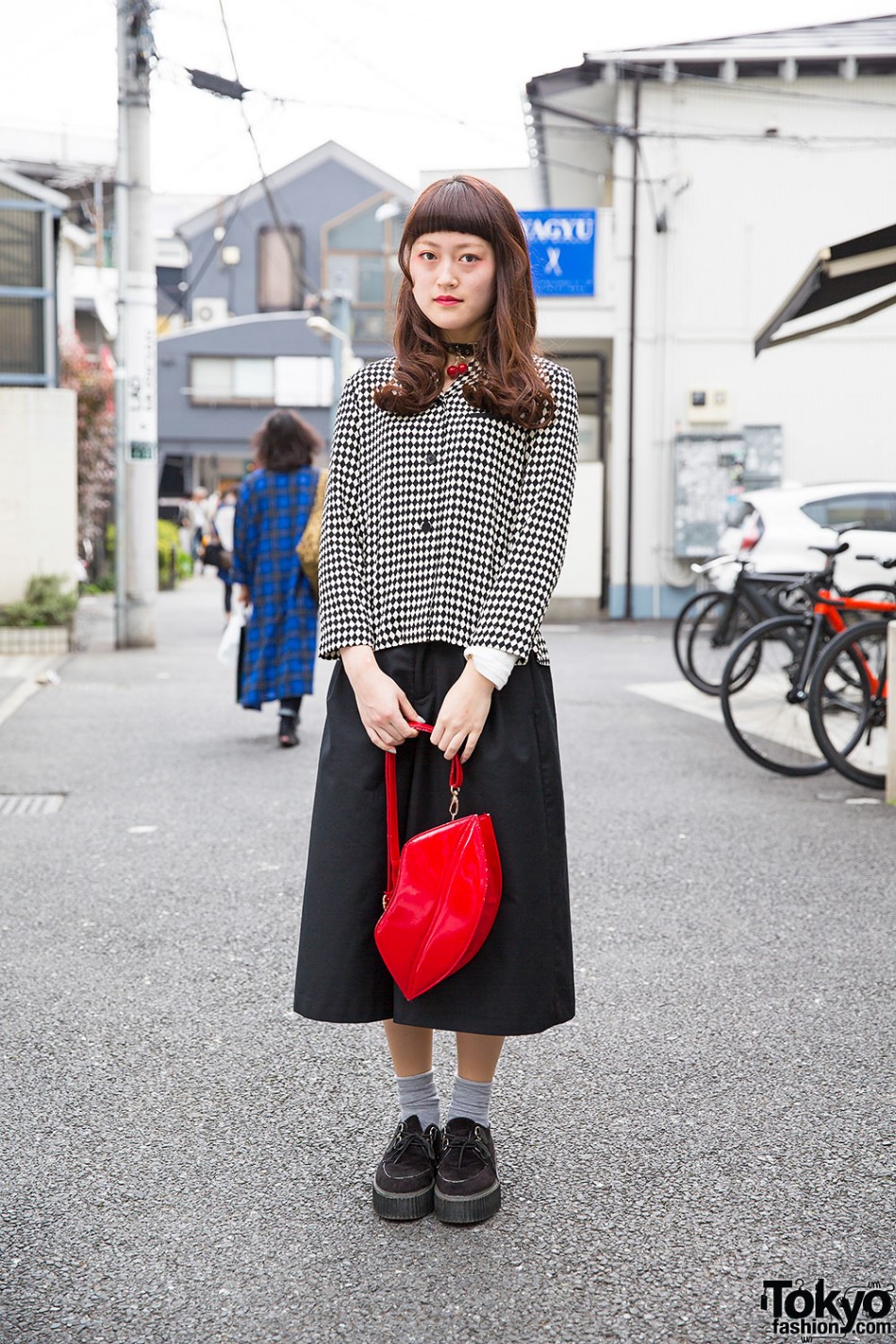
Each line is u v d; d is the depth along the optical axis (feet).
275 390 119.34
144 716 27.04
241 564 22.89
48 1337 6.23
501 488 7.01
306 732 25.16
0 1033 10.16
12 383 39.11
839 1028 10.21
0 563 38.93
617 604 53.78
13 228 38.60
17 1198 7.61
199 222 125.18
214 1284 6.70
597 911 13.38
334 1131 8.49
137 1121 8.63
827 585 21.40
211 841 16.39
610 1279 6.72
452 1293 6.60
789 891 14.14
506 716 6.98
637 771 21.21
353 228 123.34
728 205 51.90
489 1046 7.41
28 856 15.67
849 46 50.01
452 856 6.72
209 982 11.34
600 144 55.93
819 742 19.62
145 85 38.86
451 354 7.30
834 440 52.31
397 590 7.06
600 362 58.70
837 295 22.86
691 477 52.26
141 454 40.16
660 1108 8.79
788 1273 6.77
